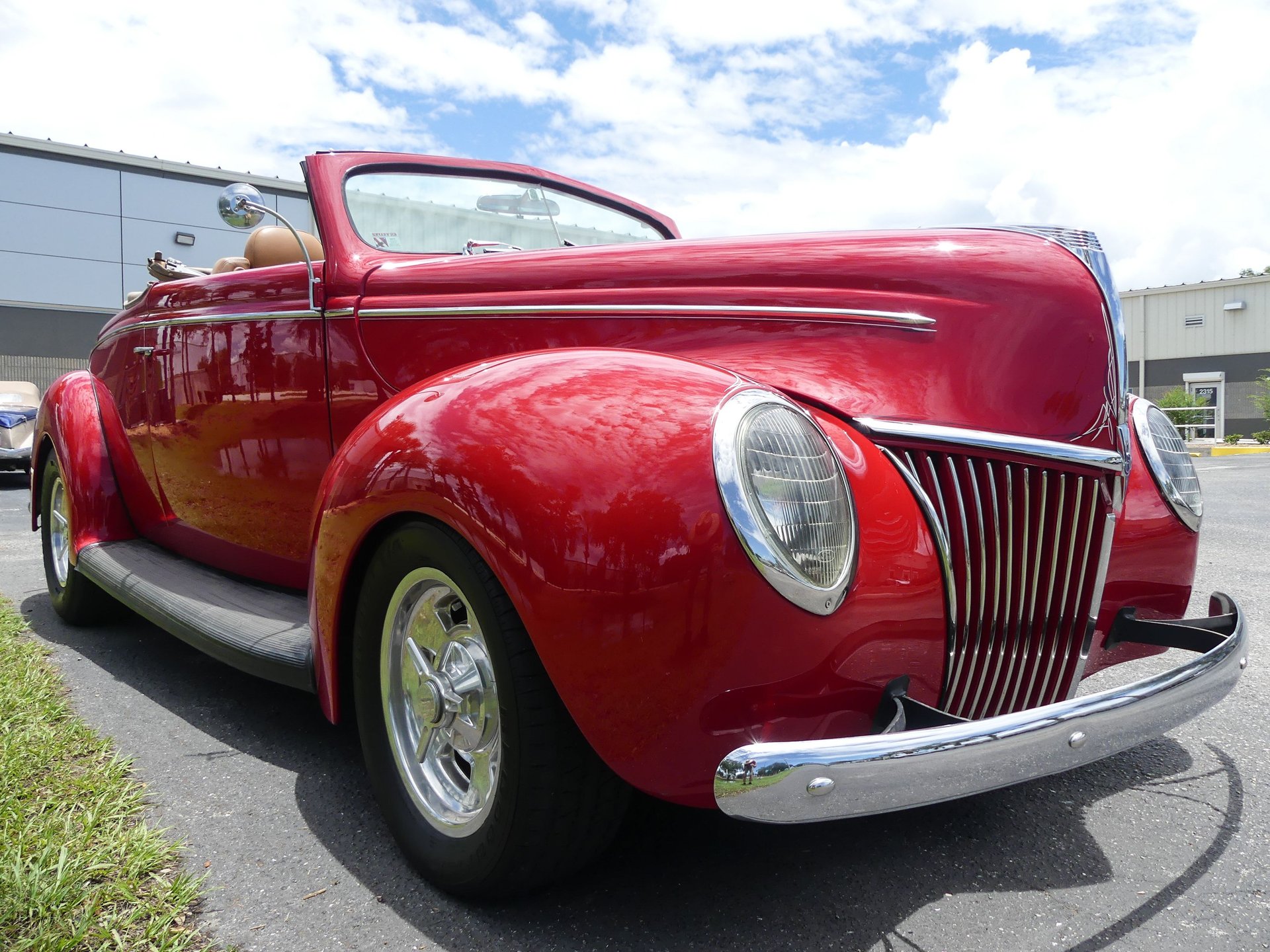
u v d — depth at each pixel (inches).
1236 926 61.6
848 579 54.9
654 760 53.7
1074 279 70.1
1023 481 65.9
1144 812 78.7
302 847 72.0
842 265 74.2
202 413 114.0
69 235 666.8
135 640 134.1
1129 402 82.9
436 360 89.9
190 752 91.4
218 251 706.8
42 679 110.7
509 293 86.5
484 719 62.1
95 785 80.9
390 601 67.8
